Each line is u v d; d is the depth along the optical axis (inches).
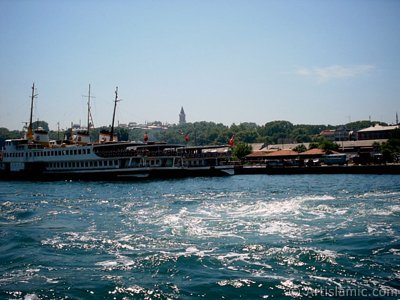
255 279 826.2
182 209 1704.0
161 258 973.8
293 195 2106.3
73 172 3909.9
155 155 3929.6
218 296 755.4
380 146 5802.2
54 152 4020.7
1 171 4293.8
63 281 836.6
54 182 3747.5
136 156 3796.8
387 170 3752.5
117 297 759.1
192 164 4313.5
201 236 1181.1
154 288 794.2
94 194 2475.4
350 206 1612.9
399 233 1147.3
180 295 762.8
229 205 1770.4
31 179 4101.9
